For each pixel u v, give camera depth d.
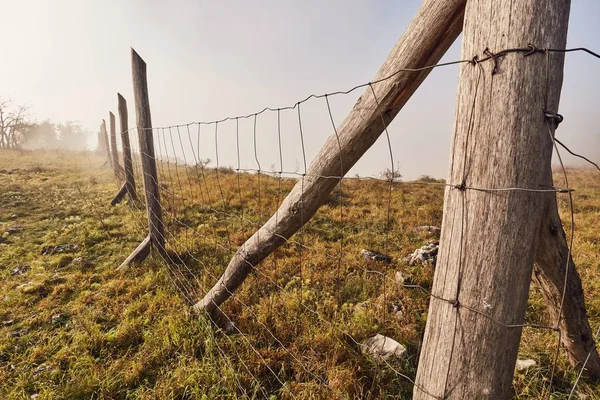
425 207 8.48
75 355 2.91
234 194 9.07
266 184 10.38
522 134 0.97
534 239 1.03
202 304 3.47
